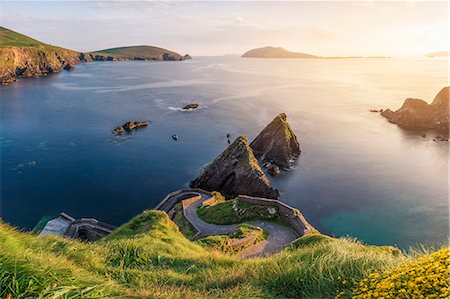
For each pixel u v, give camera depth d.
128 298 7.67
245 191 65.31
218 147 90.25
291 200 62.38
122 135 99.00
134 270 11.86
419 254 8.86
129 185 67.44
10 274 5.98
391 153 86.88
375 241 50.25
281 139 81.06
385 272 7.55
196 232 40.00
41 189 64.50
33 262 7.08
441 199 61.91
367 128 111.00
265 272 10.12
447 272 6.13
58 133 99.44
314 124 114.50
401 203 60.75
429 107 113.75
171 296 8.42
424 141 97.50
